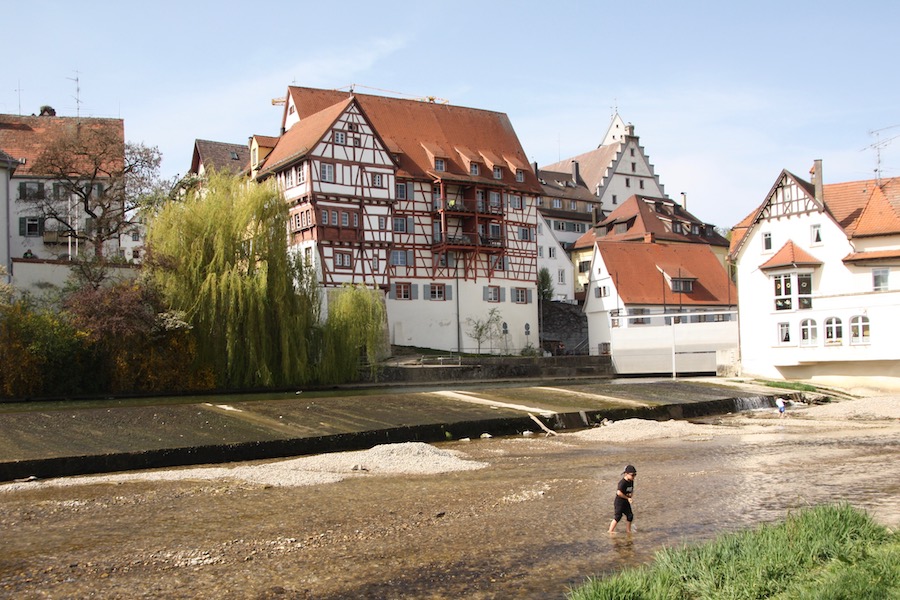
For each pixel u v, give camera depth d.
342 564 13.80
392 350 67.75
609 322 80.81
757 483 21.33
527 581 12.73
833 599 10.38
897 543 13.08
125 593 12.37
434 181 73.56
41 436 27.14
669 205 110.06
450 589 12.40
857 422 38.75
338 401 38.00
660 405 41.09
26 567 13.71
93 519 17.44
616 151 118.50
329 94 77.19
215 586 12.67
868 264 51.03
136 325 42.78
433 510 18.20
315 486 21.52
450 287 73.94
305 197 65.69
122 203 59.38
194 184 57.59
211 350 45.78
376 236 68.25
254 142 75.94
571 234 110.75
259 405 35.84
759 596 10.99
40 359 41.53
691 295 83.06
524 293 79.75
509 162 80.62
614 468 24.59
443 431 32.41
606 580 11.80
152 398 42.91
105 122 69.19
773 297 55.03
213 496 20.03
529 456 27.61
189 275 45.84
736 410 44.84
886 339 49.66
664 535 15.55
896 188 52.66
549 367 67.00
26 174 64.19
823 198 54.12
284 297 47.88
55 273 46.09
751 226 57.12
